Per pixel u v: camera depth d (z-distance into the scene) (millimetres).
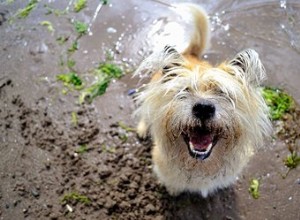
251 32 748
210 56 714
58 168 591
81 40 738
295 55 717
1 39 747
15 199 565
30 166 594
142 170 589
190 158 470
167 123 443
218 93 426
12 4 809
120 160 598
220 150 460
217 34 744
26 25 766
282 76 688
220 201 565
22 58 716
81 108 650
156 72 507
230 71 435
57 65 705
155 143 531
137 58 711
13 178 584
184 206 560
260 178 584
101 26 756
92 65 704
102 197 564
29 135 623
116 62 707
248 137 457
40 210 556
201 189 535
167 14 771
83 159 598
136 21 762
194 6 566
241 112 431
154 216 553
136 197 566
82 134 622
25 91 672
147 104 465
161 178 554
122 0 795
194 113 417
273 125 629
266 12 779
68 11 784
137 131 621
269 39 739
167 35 740
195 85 422
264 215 555
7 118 641
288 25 759
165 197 566
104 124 634
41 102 658
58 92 669
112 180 579
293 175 587
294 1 793
